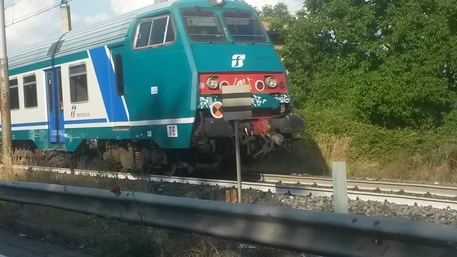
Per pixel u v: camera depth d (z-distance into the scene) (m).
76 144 16.97
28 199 10.04
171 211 7.43
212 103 13.31
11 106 20.50
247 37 14.29
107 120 15.64
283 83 14.48
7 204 11.18
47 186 9.52
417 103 21.78
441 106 22.22
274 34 26.75
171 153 14.81
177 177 14.14
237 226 6.59
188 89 13.24
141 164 15.34
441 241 4.80
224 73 13.55
